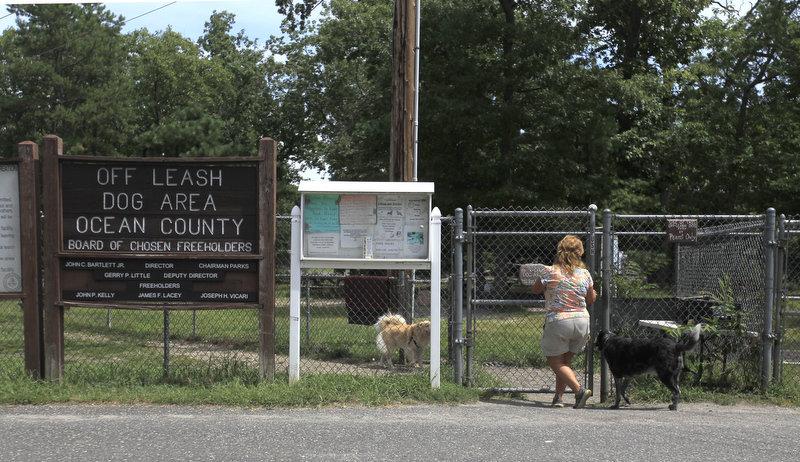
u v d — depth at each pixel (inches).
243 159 299.1
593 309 307.9
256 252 300.5
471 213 305.7
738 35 952.9
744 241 320.5
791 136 955.3
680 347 279.6
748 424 255.1
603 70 863.7
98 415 256.1
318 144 1658.5
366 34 1141.7
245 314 545.0
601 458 210.5
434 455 211.6
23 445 218.1
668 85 944.9
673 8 979.3
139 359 373.7
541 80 824.9
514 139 834.2
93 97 1354.6
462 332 315.6
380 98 920.9
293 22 794.8
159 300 299.9
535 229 820.6
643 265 502.0
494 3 844.6
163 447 217.0
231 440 224.8
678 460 209.5
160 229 300.7
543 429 243.8
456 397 289.4
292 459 206.2
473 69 801.6
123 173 300.5
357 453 212.7
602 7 1007.6
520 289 576.1
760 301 306.7
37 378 298.8
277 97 1720.0
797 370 338.0
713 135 906.7
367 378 307.4
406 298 397.1
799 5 962.1
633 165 967.6
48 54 1366.9
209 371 315.6
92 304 298.2
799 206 941.8
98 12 1434.5
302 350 408.8
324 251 298.8
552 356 286.2
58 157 298.0
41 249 306.0
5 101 1310.3
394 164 419.8
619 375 282.8
